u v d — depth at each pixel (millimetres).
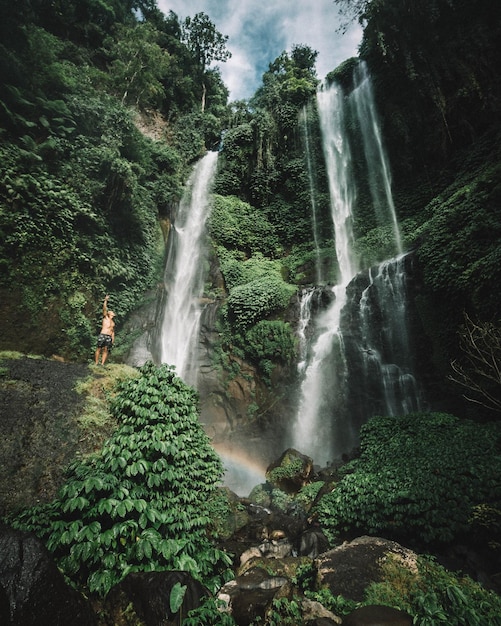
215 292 17719
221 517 6172
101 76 18141
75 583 3475
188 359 15852
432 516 4891
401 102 18766
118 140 14234
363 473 6680
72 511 4070
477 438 6328
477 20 15945
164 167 19547
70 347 10758
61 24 20750
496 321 9320
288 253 20172
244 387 14656
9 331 9453
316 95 23094
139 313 13961
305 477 9016
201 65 29688
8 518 4367
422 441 6848
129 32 20891
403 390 11711
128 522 3928
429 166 17703
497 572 4285
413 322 12305
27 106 11609
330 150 21531
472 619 3045
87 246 11758
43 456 5332
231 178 21953
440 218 12844
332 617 3342
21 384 6574
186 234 18859
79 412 6297
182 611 2971
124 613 3070
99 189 12633
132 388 6488
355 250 18250
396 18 17281
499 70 15242
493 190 11469
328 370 13352
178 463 5609
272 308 15758
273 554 5492
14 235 9750
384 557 4172
